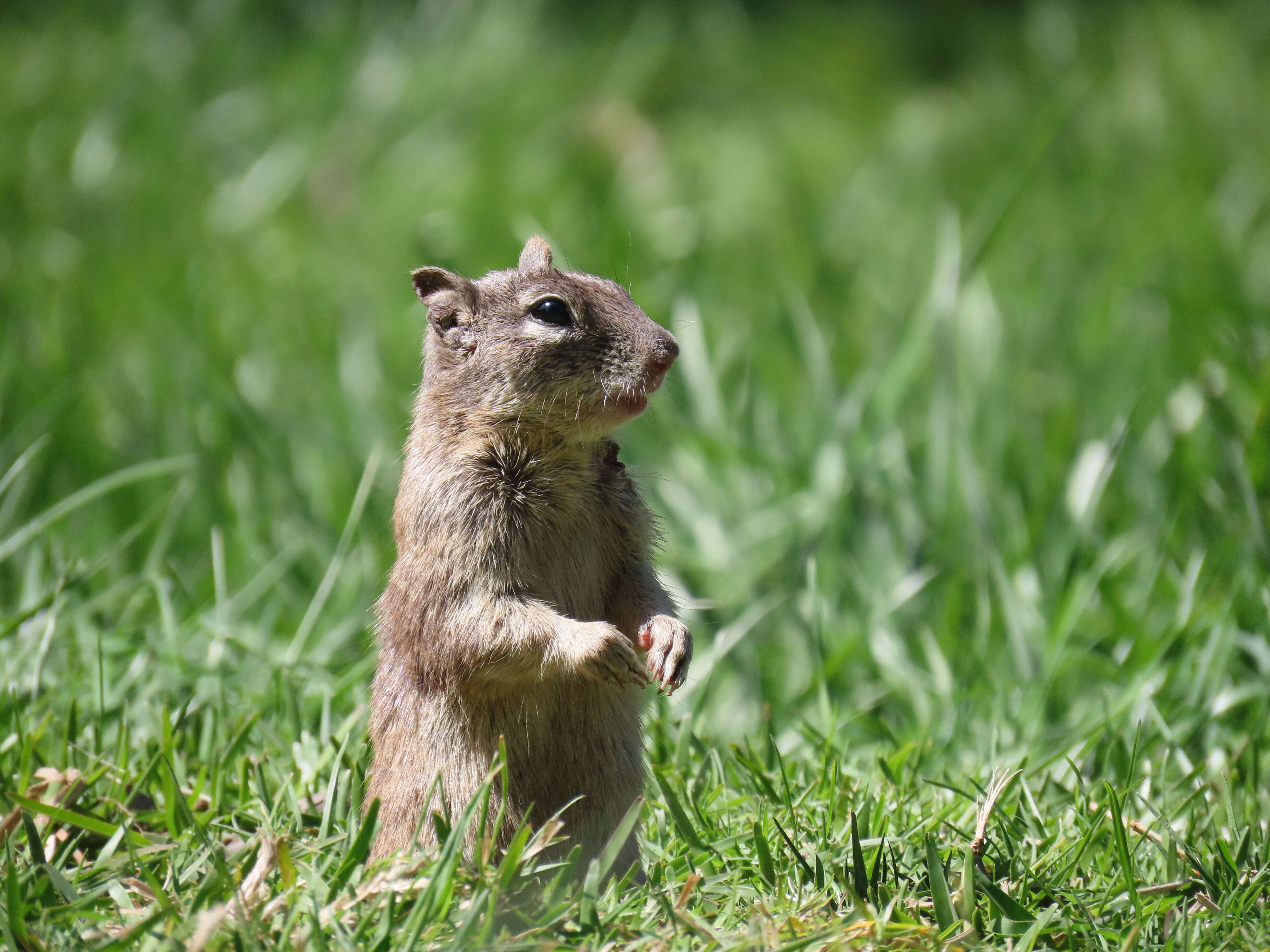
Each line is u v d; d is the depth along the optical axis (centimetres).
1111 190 1970
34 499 1238
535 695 707
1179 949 591
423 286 763
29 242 1864
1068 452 1259
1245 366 1142
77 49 2386
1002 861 662
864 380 1325
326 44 2348
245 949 542
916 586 1046
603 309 747
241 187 2078
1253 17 2616
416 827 671
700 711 902
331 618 1095
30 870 604
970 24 2808
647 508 775
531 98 2275
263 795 730
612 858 621
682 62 2531
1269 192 1928
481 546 702
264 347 1596
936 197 1959
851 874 642
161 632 996
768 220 1952
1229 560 1021
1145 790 798
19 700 800
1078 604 945
